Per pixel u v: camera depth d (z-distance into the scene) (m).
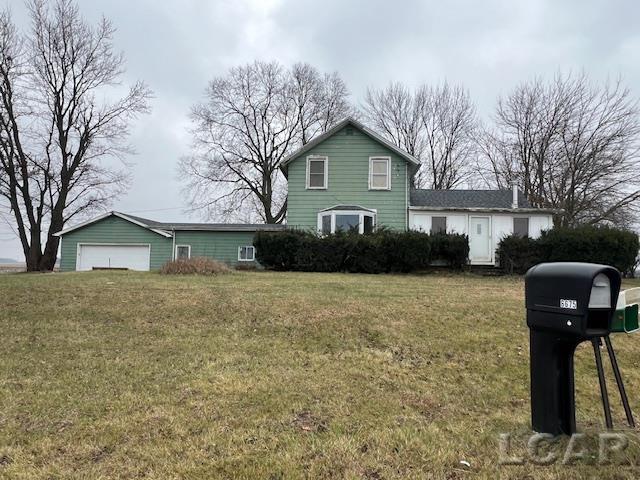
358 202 19.77
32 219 26.88
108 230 22.86
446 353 5.72
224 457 3.14
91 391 4.33
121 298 8.20
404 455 3.23
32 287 9.28
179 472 2.94
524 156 30.34
